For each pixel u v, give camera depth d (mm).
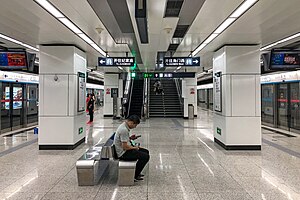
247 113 6828
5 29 5371
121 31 6484
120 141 4238
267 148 7012
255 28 5344
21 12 4344
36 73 12766
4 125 10125
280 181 4289
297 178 4441
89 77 23938
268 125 12250
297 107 10000
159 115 16578
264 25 5129
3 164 5348
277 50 7133
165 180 4348
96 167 5172
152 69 15328
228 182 4246
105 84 16531
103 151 4211
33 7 4109
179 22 6098
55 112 6879
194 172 4801
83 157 4309
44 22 4879
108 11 5551
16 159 5770
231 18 4676
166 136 8992
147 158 4332
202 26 5199
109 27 6266
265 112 12562
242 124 6816
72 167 5133
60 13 4379
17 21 4828
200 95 30344
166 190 3891
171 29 5508
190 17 5730
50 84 6891
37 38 6191
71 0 3826
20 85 11438
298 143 7738
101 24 5016
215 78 7789
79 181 4082
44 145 6848
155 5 4055
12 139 8406
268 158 5883
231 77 6859
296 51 7043
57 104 6887
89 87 25344
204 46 7223
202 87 28578
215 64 7871
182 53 8469
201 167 5137
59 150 6742
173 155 6172
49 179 4387
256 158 5879
